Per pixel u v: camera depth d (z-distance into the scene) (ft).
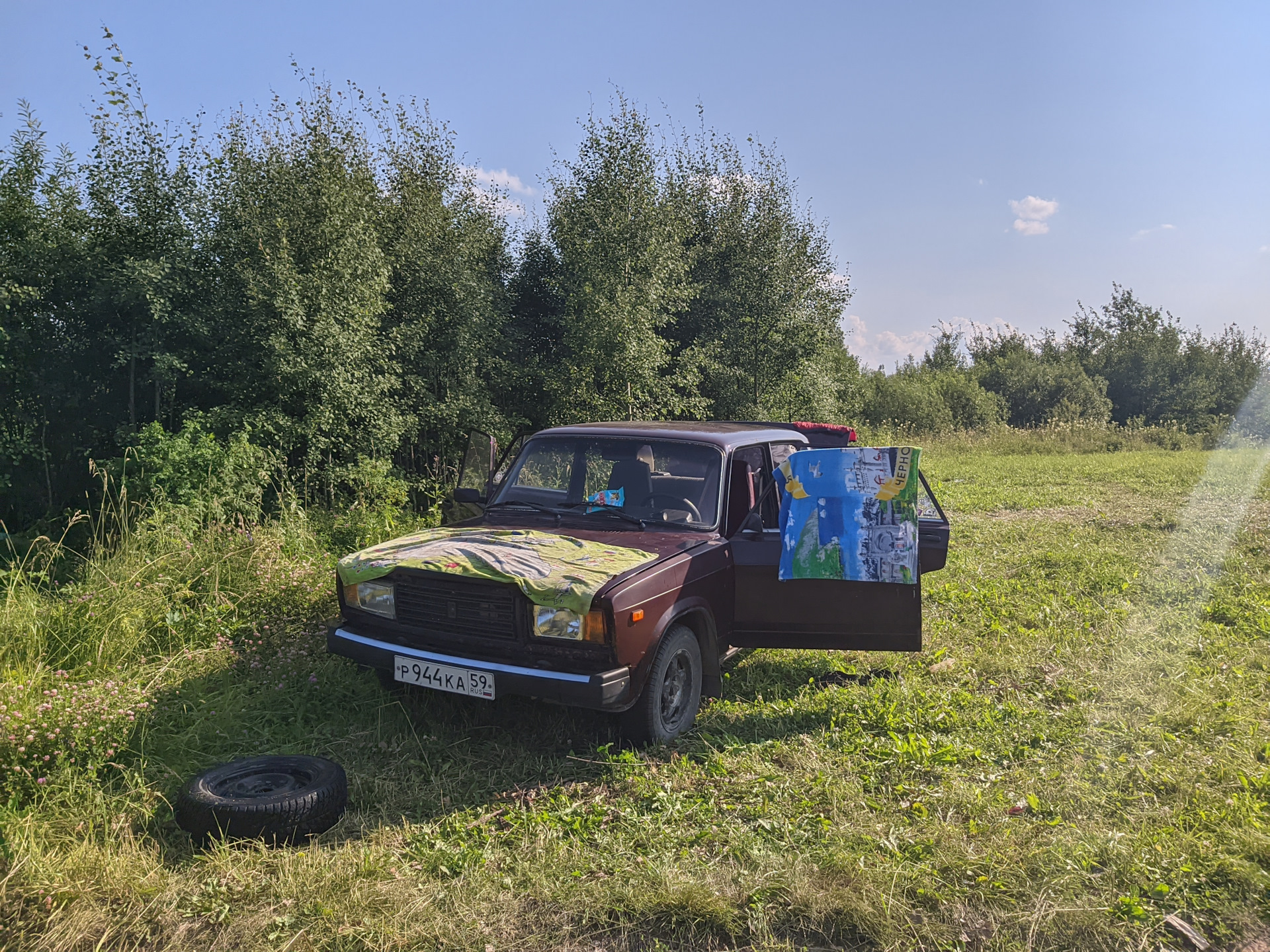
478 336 46.01
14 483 31.60
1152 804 12.50
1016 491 49.06
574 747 14.89
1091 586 25.17
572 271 51.78
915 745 14.42
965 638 21.02
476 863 11.14
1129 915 9.93
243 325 34.45
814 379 62.34
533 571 13.94
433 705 16.11
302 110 40.34
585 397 48.49
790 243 60.23
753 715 16.22
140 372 33.12
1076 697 16.81
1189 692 16.37
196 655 17.65
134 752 13.78
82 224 32.17
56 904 10.11
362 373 36.32
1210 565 27.32
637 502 17.58
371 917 9.98
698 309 60.75
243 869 10.91
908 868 10.82
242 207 35.99
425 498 40.50
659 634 14.20
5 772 12.35
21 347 30.37
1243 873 10.46
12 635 16.71
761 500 17.29
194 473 28.07
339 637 15.17
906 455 16.02
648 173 51.16
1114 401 113.39
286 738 14.98
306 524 27.86
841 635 16.71
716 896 10.19
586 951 9.59
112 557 22.53
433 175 47.78
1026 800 12.60
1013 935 9.68
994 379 115.55
